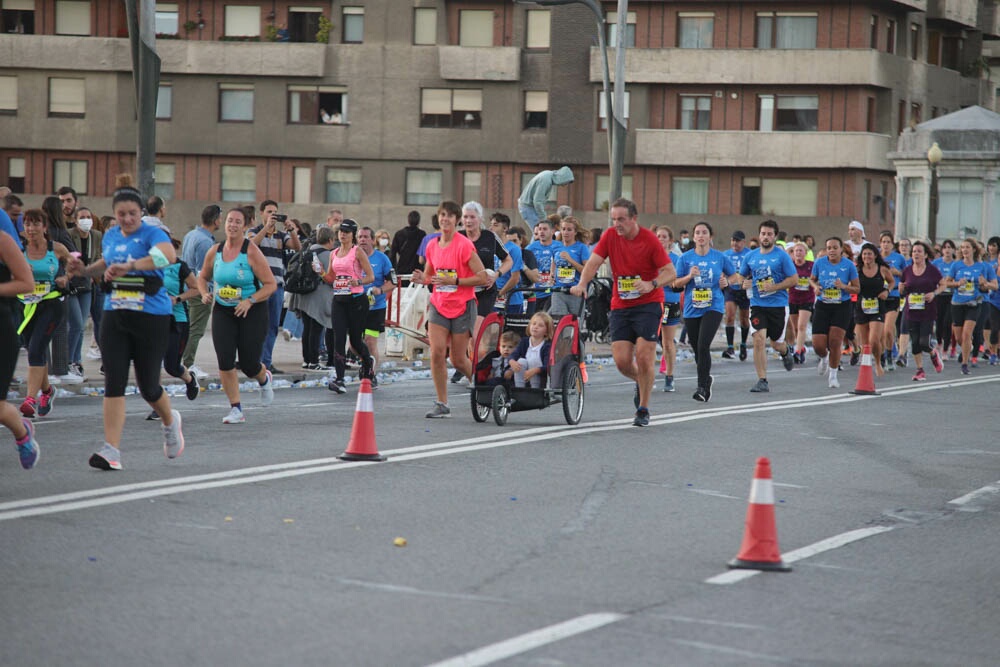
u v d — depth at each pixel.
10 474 25.62
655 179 146.38
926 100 154.25
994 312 68.00
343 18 146.38
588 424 36.97
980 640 16.52
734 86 145.00
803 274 65.50
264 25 145.62
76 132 145.38
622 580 18.69
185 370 38.47
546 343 36.12
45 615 15.92
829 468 30.55
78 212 45.22
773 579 19.17
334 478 26.16
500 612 16.69
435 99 146.25
